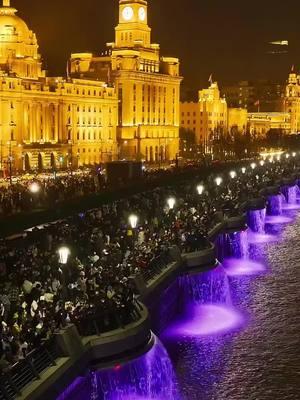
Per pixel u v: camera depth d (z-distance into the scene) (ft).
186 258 205.36
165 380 153.17
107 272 158.30
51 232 203.72
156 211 258.16
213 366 166.81
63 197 297.33
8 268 157.58
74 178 393.09
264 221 362.12
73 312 133.28
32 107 609.42
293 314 206.80
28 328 122.93
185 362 169.37
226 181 410.72
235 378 159.94
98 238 190.60
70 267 162.20
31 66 638.12
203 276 209.67
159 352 151.43
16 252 173.47
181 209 263.08
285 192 479.00
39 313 129.29
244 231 288.30
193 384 157.28
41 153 607.37
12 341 114.52
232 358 171.53
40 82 629.92
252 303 219.20
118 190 334.44
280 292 232.53
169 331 189.98
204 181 395.96
